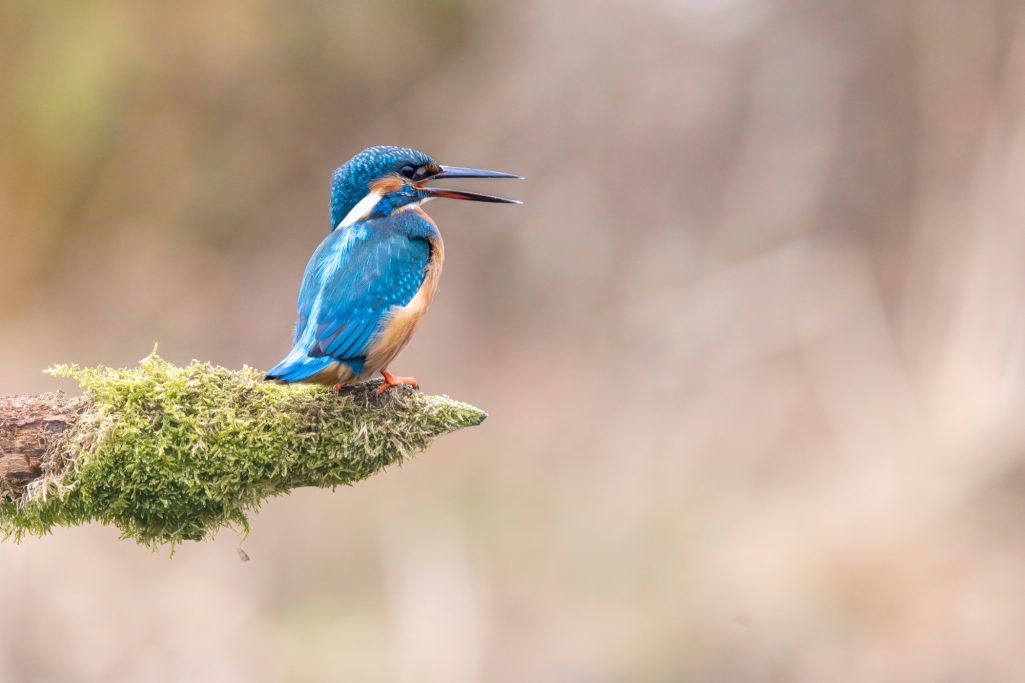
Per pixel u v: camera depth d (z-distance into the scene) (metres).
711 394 14.70
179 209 17.20
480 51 17.83
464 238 17.06
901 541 12.19
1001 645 11.27
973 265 14.28
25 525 5.35
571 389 15.57
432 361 16.39
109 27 16.77
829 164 16.05
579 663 12.01
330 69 17.50
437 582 13.10
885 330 14.73
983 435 12.88
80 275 16.91
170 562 12.73
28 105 16.78
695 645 11.91
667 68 16.81
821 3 16.41
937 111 15.58
